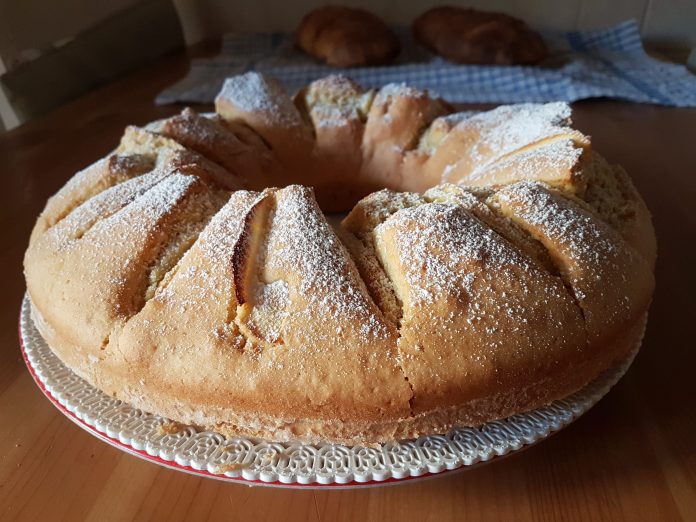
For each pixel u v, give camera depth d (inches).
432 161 15.7
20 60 23.8
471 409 9.0
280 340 8.8
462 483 9.2
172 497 9.1
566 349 9.1
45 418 10.7
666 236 15.3
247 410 8.8
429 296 9.0
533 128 14.1
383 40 27.2
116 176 12.7
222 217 10.2
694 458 9.4
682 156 19.6
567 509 8.8
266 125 16.3
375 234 10.3
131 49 28.6
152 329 9.2
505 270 9.3
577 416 9.4
